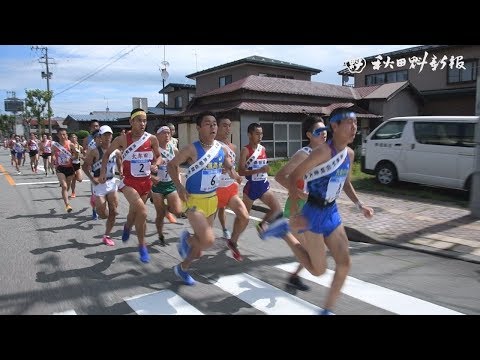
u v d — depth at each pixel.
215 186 4.50
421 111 24.47
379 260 5.51
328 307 3.54
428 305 4.04
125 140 5.46
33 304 4.11
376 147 11.47
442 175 9.97
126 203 10.20
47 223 7.93
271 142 19.73
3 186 13.77
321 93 22.12
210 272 5.04
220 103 20.95
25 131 58.81
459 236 6.47
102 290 4.48
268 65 26.34
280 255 5.75
